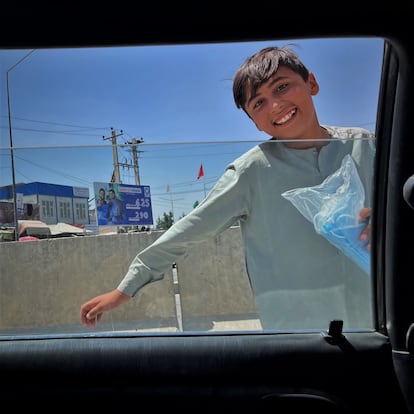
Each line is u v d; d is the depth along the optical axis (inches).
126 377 59.2
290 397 57.6
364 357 57.7
